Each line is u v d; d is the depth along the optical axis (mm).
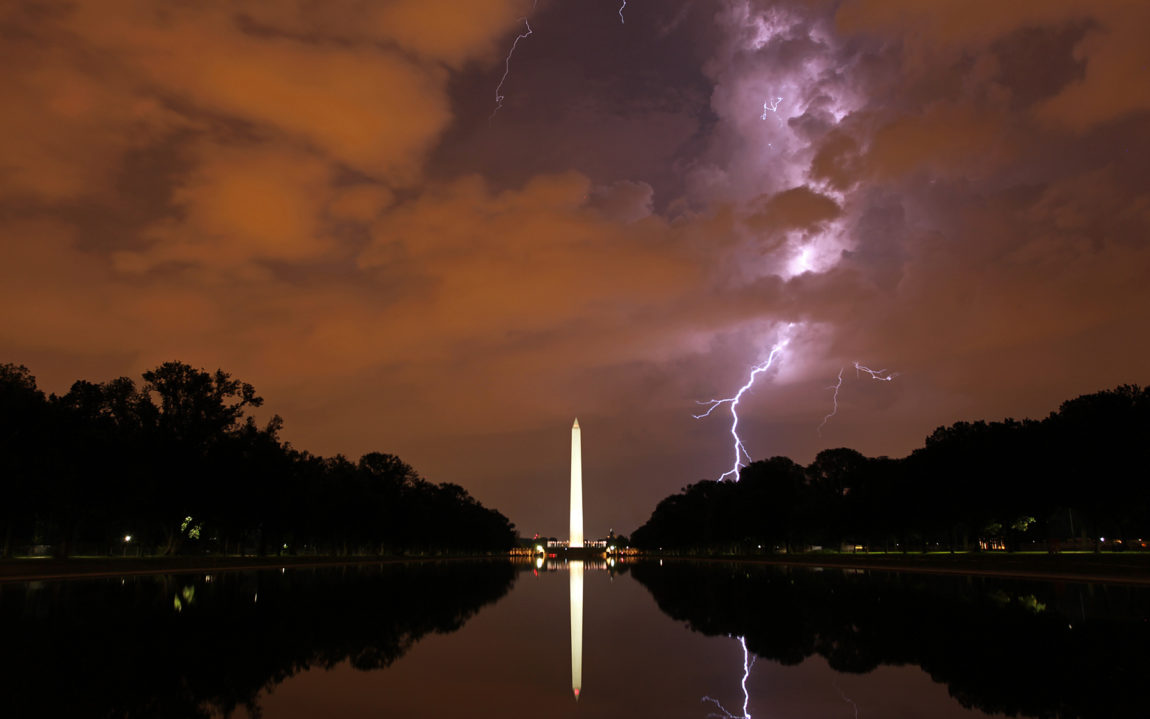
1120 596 41844
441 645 25375
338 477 138375
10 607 36188
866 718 15172
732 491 160625
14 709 15492
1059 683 18109
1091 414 74750
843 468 140375
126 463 84938
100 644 24234
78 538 114625
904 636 26562
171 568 83750
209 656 22250
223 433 97750
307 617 33188
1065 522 133125
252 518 109500
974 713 15438
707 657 22891
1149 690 17234
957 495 91375
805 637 26984
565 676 19766
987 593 44969
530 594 51781
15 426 71875
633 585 63750
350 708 16094
